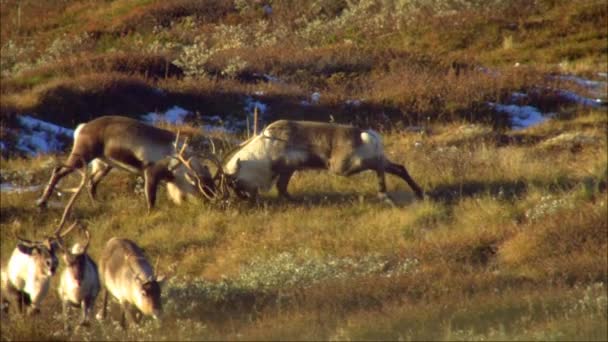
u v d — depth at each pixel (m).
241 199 54.50
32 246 33.50
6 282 34.59
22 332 32.38
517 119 75.94
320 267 42.75
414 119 75.88
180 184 54.22
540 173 58.75
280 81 85.75
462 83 80.00
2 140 64.44
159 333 33.22
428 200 54.53
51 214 53.69
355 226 51.97
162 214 53.91
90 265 33.50
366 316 34.38
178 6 128.50
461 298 36.75
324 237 50.34
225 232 51.91
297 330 33.09
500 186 57.62
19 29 133.75
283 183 55.19
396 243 49.31
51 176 56.34
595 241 46.56
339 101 77.56
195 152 55.28
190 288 39.91
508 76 82.06
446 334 30.66
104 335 33.12
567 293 37.09
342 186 57.81
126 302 34.38
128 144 52.91
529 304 34.78
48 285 33.72
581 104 78.06
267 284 41.22
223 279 43.12
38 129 66.94
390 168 54.69
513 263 45.47
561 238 46.88
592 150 64.19
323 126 54.12
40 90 72.69
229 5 129.38
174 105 75.75
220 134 68.12
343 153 53.41
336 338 30.41
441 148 64.56
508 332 31.39
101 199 56.16
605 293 35.81
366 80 84.81
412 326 32.75
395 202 55.38
